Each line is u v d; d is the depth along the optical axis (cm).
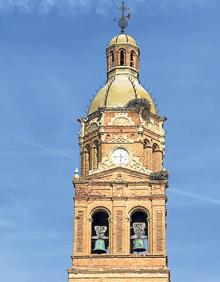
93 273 11444
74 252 11612
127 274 11419
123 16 13938
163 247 11600
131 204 11900
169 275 11562
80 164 12762
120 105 12781
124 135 12488
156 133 12788
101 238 11781
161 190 11950
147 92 13162
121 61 13462
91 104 13050
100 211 11944
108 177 12088
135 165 12150
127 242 11662
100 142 12488
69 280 11406
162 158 12769
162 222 11762
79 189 12006
